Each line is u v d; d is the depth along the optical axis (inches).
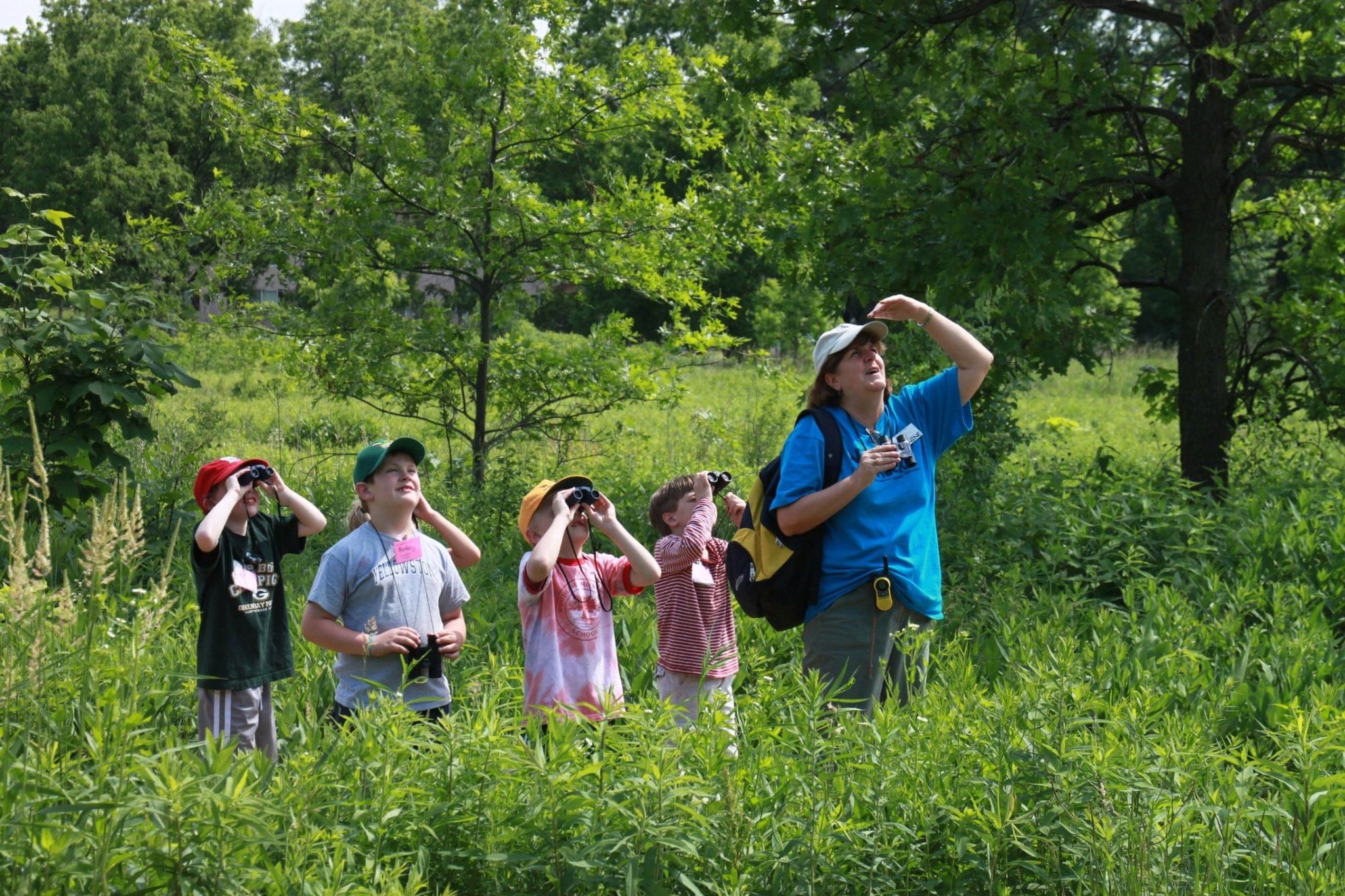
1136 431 756.6
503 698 198.4
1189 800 148.3
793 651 257.3
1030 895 143.6
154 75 396.2
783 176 404.8
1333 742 169.2
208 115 400.2
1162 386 459.8
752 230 408.8
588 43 459.2
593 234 402.6
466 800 140.3
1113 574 296.5
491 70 395.5
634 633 258.1
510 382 407.8
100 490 323.9
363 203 383.6
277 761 179.8
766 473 193.6
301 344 395.2
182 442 385.4
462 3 431.2
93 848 113.6
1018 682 207.6
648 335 1686.8
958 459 352.8
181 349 365.1
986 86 379.6
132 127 1457.9
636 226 404.5
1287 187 502.0
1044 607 271.4
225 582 180.1
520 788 142.9
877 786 144.5
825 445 186.4
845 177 396.2
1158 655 242.8
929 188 377.4
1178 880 139.3
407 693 183.6
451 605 198.1
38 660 142.2
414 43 407.8
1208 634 254.1
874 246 378.6
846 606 184.5
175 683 201.5
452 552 203.9
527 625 189.2
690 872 135.7
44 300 326.3
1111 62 389.4
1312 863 143.0
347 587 184.9
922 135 421.7
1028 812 140.7
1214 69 386.9
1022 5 382.6
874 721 166.6
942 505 337.4
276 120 396.5
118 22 1549.0
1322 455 418.9
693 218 404.2
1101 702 172.2
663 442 583.8
